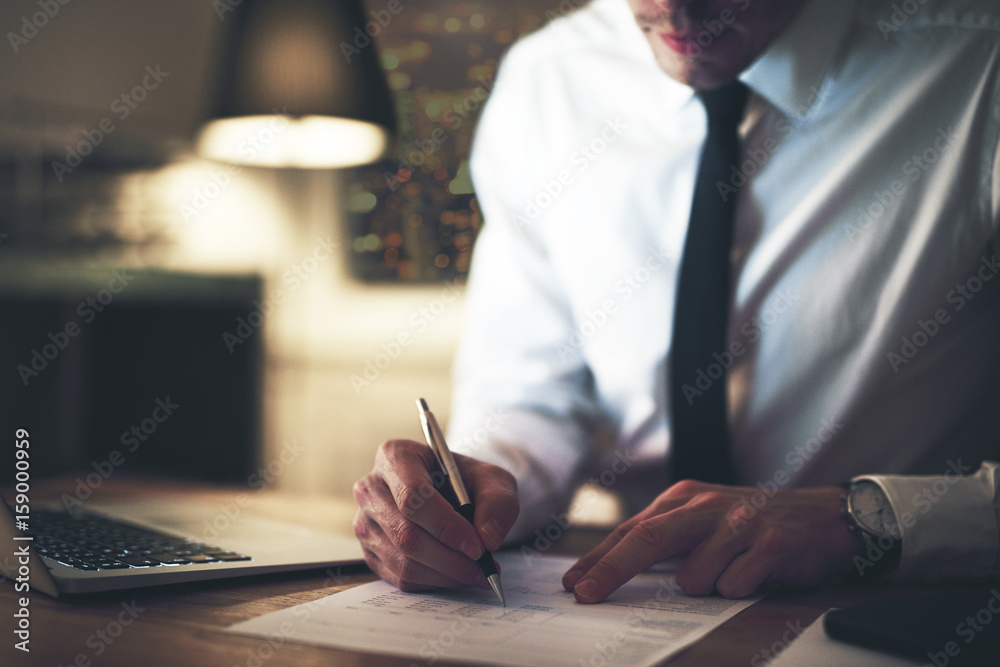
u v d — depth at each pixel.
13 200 2.37
